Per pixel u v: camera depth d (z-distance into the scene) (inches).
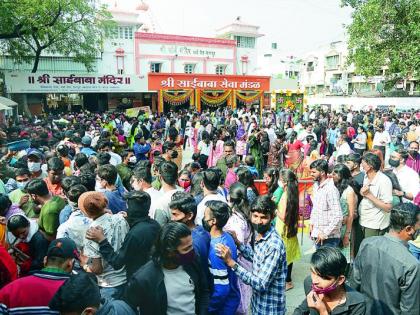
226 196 193.6
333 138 513.0
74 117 748.6
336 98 1295.5
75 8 794.2
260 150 424.5
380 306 100.9
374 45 884.0
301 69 2100.1
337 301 88.5
